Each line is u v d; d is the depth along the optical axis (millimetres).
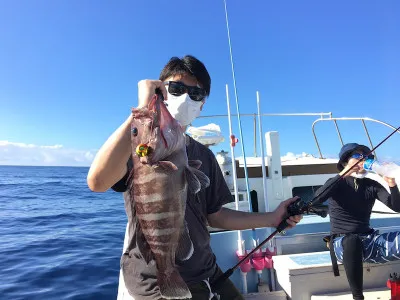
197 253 1999
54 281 6027
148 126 1548
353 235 3125
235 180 3980
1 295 5414
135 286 1879
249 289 3637
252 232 3695
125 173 1818
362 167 3213
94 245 8812
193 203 2066
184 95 1991
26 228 11633
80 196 25391
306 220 4125
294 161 5781
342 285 3176
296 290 3123
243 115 5043
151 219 1577
